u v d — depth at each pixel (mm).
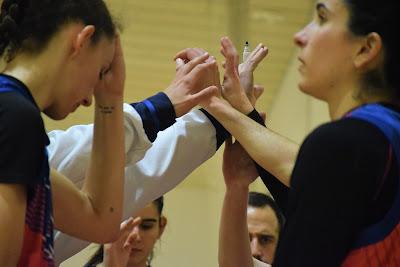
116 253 5223
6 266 2920
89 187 3686
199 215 14203
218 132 4844
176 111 4453
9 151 2879
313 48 2992
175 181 4930
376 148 2623
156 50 12297
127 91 12828
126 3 11719
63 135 4633
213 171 14055
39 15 3232
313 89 3006
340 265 2580
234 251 4707
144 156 4672
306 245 2580
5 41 3264
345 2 2941
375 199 2613
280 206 4359
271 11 11242
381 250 2617
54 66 3227
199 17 11797
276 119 12383
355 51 2918
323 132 2672
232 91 4520
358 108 2812
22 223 2939
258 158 4062
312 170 2631
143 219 6102
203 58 4590
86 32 3254
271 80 12320
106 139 3648
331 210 2576
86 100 3398
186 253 13977
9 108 2920
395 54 2859
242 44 11734
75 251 4664
